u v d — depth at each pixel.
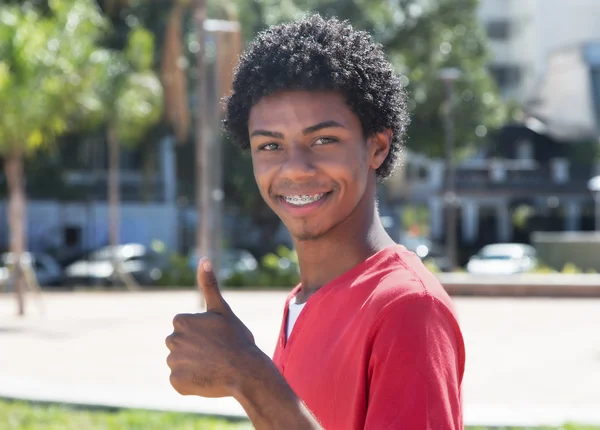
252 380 1.99
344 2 34.53
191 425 7.94
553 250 33.59
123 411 8.70
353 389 2.09
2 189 37.81
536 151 53.22
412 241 42.62
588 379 11.36
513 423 8.00
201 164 22.14
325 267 2.43
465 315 20.02
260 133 2.34
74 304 23.03
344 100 2.30
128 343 14.66
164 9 34.28
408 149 37.56
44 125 20.55
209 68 29.48
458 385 2.05
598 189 47.88
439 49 36.44
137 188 45.03
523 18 66.25
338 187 2.31
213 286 2.10
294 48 2.29
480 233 56.81
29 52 19.33
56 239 43.69
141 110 28.55
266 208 40.47
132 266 34.31
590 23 63.78
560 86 30.91
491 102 37.38
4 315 19.86
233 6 29.55
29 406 9.03
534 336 16.05
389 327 2.02
